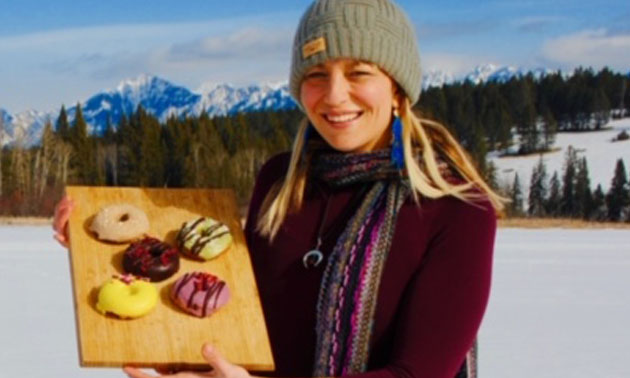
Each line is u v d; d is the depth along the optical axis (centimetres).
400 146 203
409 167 199
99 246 228
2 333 840
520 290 1242
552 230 3306
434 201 199
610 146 7331
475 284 191
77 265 221
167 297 214
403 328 191
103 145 5381
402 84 204
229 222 240
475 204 197
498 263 1644
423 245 197
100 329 204
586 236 2803
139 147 5306
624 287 1300
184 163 5219
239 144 5572
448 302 189
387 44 199
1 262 1466
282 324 212
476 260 193
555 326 939
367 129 204
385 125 207
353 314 196
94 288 215
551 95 7862
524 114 7462
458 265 192
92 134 5825
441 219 197
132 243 227
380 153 205
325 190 216
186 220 240
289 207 220
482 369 732
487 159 6838
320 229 213
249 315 212
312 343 208
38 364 713
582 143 7438
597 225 3834
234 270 223
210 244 223
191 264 224
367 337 196
